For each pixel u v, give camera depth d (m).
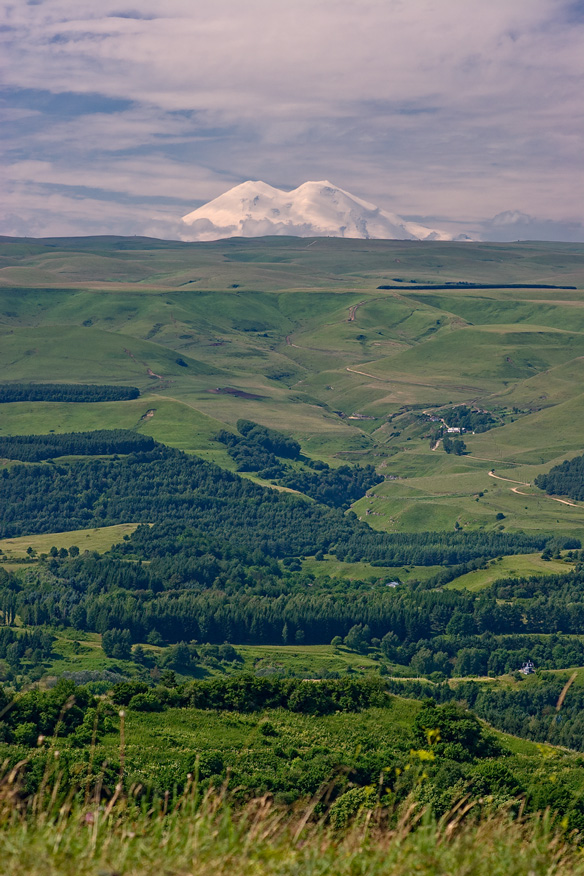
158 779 95.88
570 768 126.56
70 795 27.03
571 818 77.19
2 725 116.81
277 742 135.25
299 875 23.92
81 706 138.75
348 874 24.28
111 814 26.98
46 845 23.58
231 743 131.88
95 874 22.36
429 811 27.91
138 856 23.80
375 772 98.69
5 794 26.06
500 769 102.69
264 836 25.50
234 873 23.45
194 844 24.30
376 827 27.53
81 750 113.19
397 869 24.14
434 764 104.25
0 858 22.75
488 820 27.97
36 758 87.25
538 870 25.22
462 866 24.61
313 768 102.81
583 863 26.23
